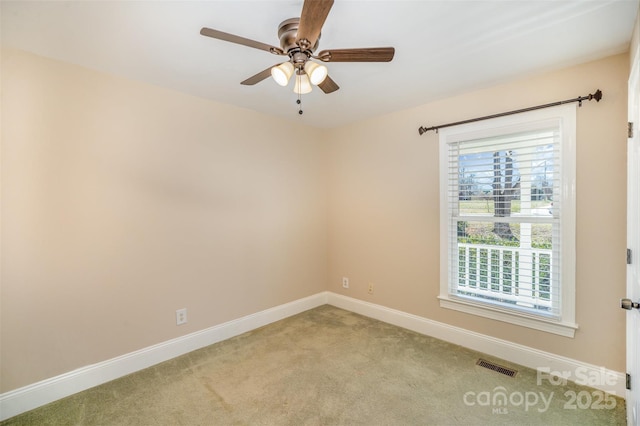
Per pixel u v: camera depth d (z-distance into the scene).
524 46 1.86
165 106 2.48
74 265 2.08
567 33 1.72
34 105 1.92
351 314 3.50
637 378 1.55
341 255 3.71
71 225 2.06
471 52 1.93
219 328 2.84
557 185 2.21
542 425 1.74
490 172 2.53
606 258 2.02
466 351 2.60
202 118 2.70
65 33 1.69
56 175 2.00
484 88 2.51
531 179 2.33
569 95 2.13
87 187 2.12
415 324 3.02
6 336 1.85
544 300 2.29
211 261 2.79
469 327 2.66
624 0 1.45
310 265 3.69
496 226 2.52
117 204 2.25
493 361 2.43
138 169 2.35
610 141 1.99
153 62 2.04
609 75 1.98
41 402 1.95
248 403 1.96
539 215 2.29
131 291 2.33
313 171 3.71
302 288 3.60
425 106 2.88
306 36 1.39
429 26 1.65
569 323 2.15
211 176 2.77
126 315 2.30
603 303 2.04
